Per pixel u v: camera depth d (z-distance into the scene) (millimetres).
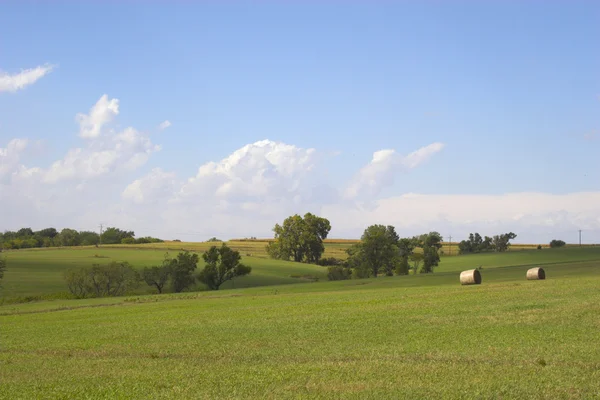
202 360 23922
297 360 22750
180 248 195625
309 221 187750
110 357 26484
